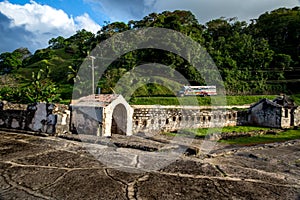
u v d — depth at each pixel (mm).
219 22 57375
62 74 35844
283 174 4941
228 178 4305
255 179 4340
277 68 41656
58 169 4375
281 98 21094
